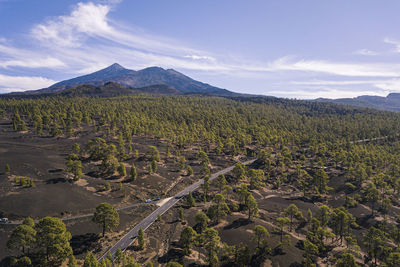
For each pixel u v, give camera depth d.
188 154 194.88
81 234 78.56
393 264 69.25
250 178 148.62
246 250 68.50
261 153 187.12
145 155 169.75
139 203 108.44
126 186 119.50
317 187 138.50
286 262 70.50
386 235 88.31
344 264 65.00
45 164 123.44
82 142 181.62
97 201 100.62
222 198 93.69
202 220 85.31
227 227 89.44
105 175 127.75
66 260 65.88
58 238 63.00
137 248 74.81
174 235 83.69
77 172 111.19
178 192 124.56
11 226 76.00
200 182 140.12
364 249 85.75
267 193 136.00
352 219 96.75
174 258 70.81
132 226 89.00
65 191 101.31
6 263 58.09
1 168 110.69
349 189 140.00
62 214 87.12
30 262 58.91
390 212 112.56
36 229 64.94
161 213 100.38
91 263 56.12
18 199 89.00
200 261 70.50
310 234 85.50
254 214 95.88
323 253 79.44
